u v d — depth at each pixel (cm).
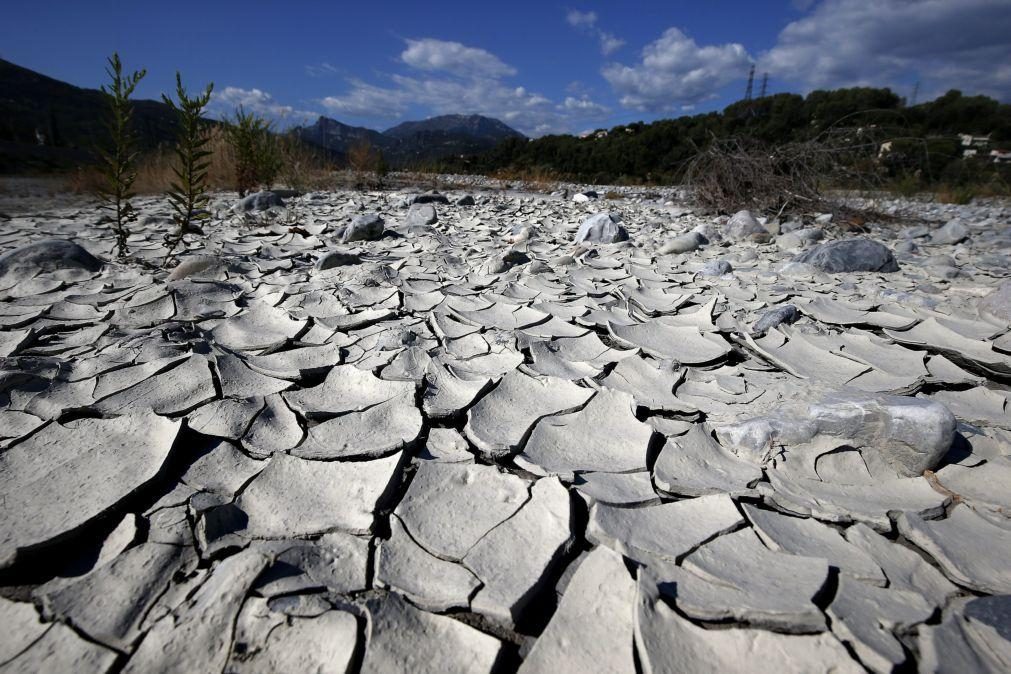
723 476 150
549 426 171
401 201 793
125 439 154
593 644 99
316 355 219
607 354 234
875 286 358
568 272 381
